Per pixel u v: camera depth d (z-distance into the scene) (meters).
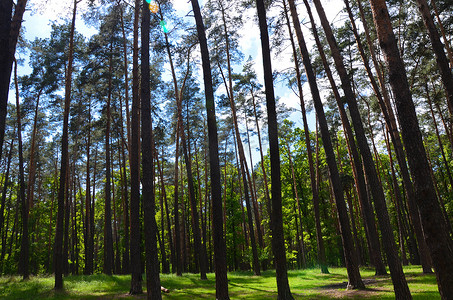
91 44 23.06
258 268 27.05
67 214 29.23
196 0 12.82
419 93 26.45
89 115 31.02
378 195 9.88
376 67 19.19
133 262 15.37
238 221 40.69
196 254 34.94
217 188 11.18
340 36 22.56
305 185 36.72
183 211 39.00
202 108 36.31
